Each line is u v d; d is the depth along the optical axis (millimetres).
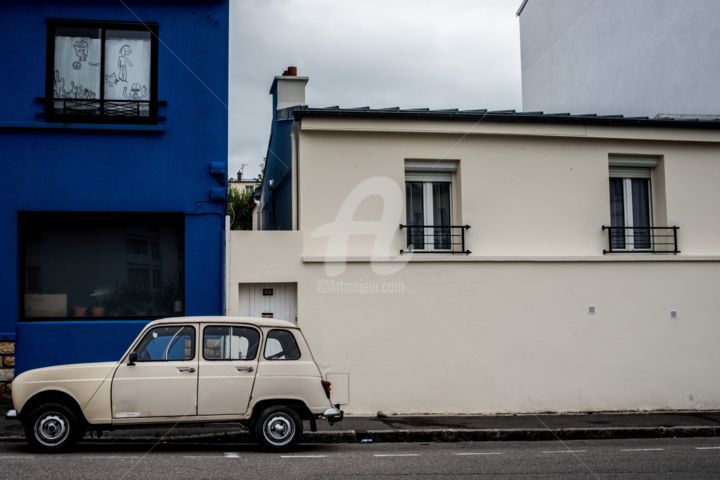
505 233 14312
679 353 14508
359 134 13984
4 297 12906
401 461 9328
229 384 9492
